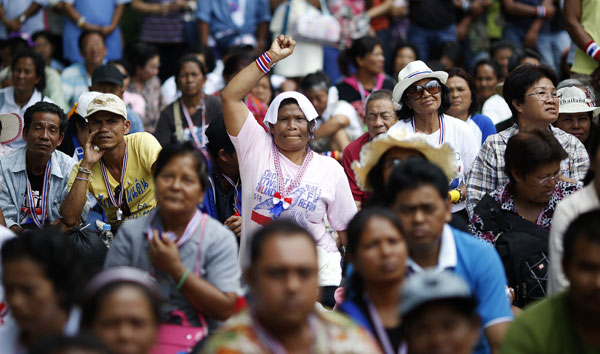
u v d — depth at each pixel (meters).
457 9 15.89
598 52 10.66
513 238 6.72
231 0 14.91
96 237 7.56
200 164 5.55
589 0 10.86
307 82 11.85
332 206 7.25
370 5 15.69
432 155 5.97
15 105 11.06
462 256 5.35
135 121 10.43
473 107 9.73
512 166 6.91
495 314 5.29
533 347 4.58
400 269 4.84
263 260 4.11
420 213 5.09
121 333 4.20
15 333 4.95
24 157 8.42
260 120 11.21
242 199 7.26
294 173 7.15
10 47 13.48
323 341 4.17
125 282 4.32
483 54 15.70
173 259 5.34
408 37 15.78
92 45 12.89
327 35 13.92
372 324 4.93
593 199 5.54
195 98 11.02
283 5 14.91
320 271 7.12
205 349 4.33
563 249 4.54
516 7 15.32
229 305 5.50
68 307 4.79
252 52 13.39
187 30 15.43
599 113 9.26
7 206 8.34
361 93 12.02
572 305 4.57
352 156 8.95
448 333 4.09
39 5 14.67
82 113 8.88
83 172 7.72
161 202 5.49
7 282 4.75
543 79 8.27
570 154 8.14
